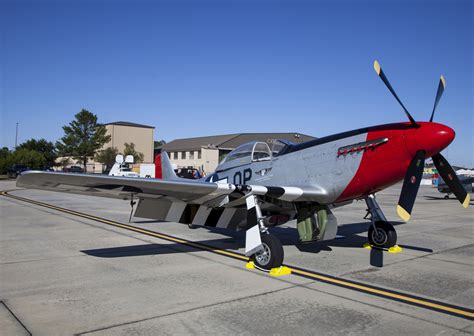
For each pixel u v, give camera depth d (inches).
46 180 194.4
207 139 2292.1
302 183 239.8
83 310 140.2
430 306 147.7
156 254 241.4
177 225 376.5
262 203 235.8
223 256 236.8
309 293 162.4
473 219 449.1
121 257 231.8
